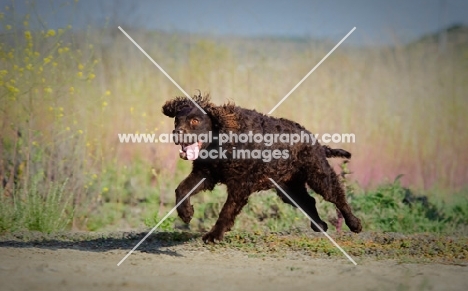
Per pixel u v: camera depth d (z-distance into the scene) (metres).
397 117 16.47
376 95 17.17
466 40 21.22
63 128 13.00
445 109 17.06
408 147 15.70
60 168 12.64
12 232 11.16
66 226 12.18
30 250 9.73
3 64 12.55
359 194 13.55
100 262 9.01
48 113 12.88
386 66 18.53
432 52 19.89
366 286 7.97
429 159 15.39
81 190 12.88
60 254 9.49
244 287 7.82
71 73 13.23
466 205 13.64
